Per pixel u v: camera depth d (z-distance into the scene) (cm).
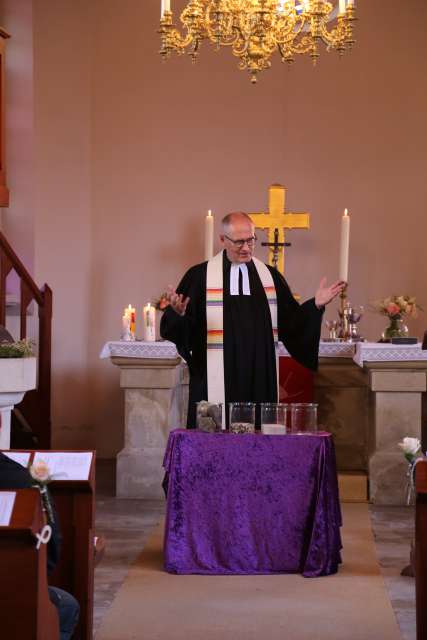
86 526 432
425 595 404
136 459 910
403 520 821
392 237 1119
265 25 694
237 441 647
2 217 1084
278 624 538
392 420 897
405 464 890
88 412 1130
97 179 1139
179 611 561
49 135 1097
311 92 1131
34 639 319
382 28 1124
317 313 702
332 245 1127
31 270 1082
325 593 599
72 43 1119
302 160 1131
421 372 893
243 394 719
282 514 646
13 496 325
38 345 1047
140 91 1139
